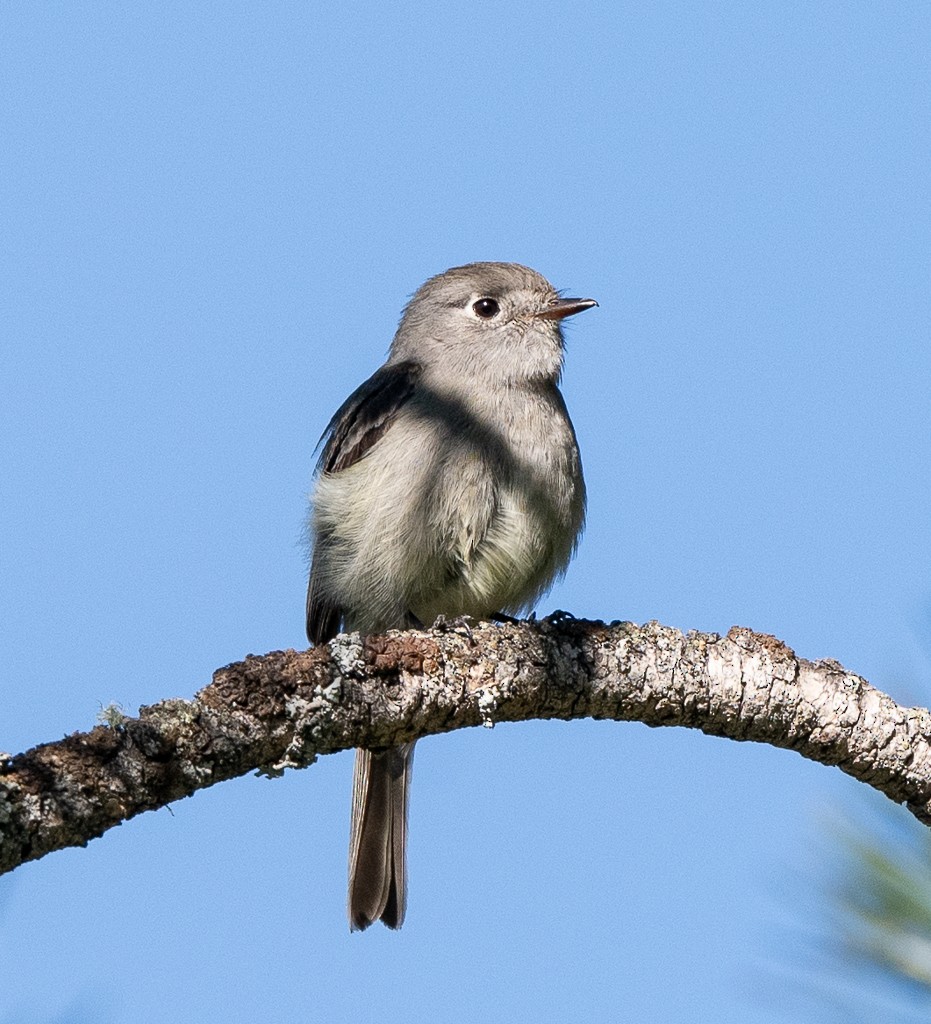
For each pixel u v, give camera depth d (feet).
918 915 18.45
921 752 28.17
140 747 23.31
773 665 28.76
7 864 22.13
